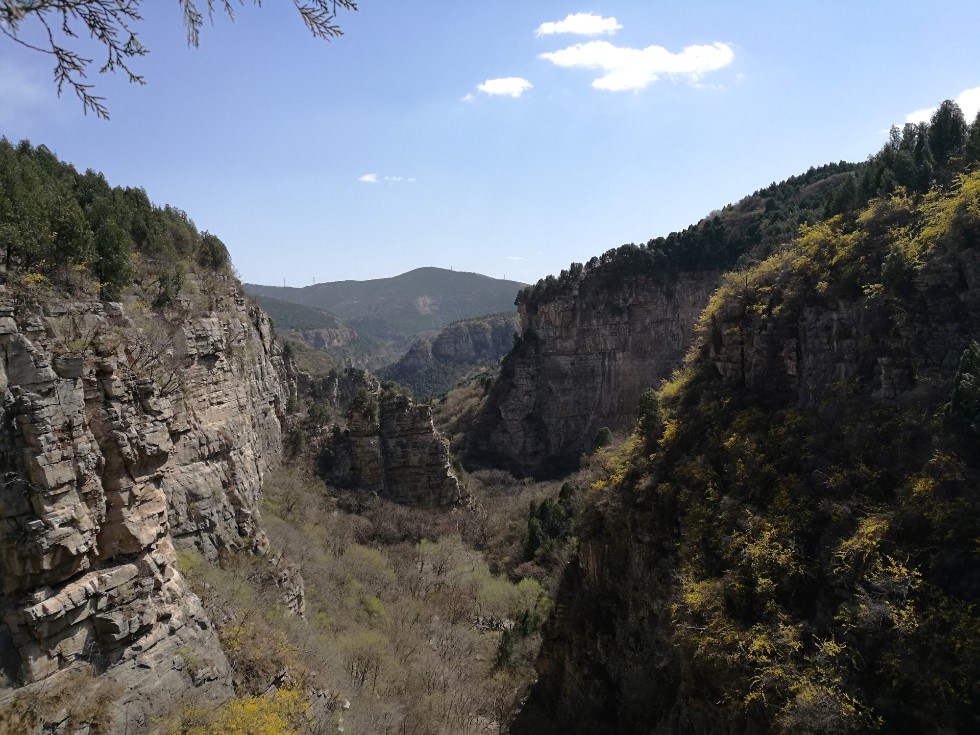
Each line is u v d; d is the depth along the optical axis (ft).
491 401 418.92
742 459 109.29
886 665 71.82
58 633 61.31
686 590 95.66
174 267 146.20
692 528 105.50
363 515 224.94
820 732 68.69
